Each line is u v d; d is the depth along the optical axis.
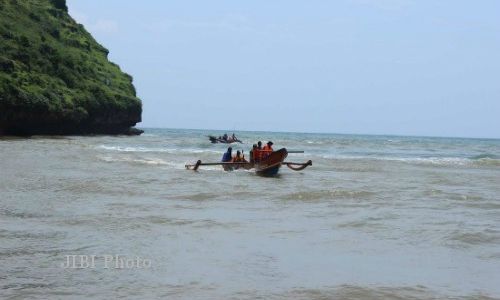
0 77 63.97
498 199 17.14
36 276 7.46
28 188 16.75
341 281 7.55
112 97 89.88
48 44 84.88
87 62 97.56
